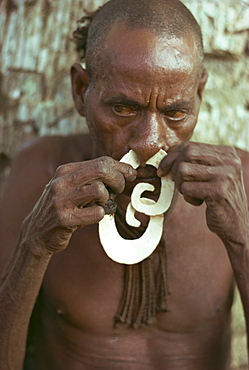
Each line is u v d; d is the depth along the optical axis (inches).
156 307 90.9
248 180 93.9
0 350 87.7
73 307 92.2
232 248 79.2
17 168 98.9
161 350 93.1
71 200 72.9
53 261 93.1
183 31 78.5
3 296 84.9
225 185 74.0
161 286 90.4
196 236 92.7
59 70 115.0
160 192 78.7
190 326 93.1
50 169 96.7
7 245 93.9
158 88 75.9
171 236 91.6
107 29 79.1
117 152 79.0
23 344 88.9
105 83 78.3
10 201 96.5
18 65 116.0
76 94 90.7
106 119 78.8
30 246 79.2
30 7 115.0
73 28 113.5
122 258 78.0
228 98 115.3
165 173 76.5
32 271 81.3
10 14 116.0
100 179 72.9
